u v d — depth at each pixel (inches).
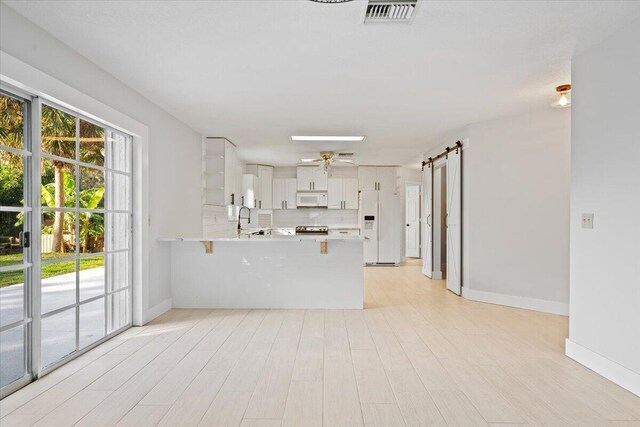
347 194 395.9
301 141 275.9
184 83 158.7
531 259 206.1
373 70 145.0
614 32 116.3
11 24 102.3
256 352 140.7
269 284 206.4
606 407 101.7
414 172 452.1
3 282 105.3
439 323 179.6
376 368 126.6
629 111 111.8
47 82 113.5
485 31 115.0
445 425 92.5
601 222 122.7
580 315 132.6
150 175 182.4
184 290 207.3
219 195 263.6
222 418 95.1
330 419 94.8
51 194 123.4
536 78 153.3
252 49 126.9
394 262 383.9
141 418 95.0
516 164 211.2
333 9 103.0
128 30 114.3
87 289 142.3
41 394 107.3
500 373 123.2
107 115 144.9
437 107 193.9
